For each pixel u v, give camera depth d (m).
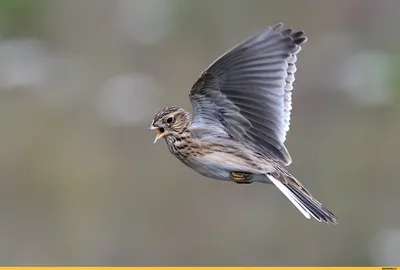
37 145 17.23
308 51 20.14
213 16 21.06
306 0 21.59
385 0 21.33
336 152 17.14
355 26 21.20
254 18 21.31
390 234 14.80
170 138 7.82
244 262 14.66
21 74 19.30
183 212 15.34
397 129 17.81
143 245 14.89
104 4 21.61
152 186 15.82
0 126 17.89
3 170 16.67
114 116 17.42
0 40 20.98
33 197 16.03
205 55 20.44
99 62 20.22
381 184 16.48
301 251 14.66
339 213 15.73
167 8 21.14
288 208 14.95
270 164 7.55
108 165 16.44
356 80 18.75
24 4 21.48
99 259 14.77
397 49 20.48
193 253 14.80
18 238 15.15
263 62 7.43
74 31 21.38
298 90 18.83
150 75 19.52
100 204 15.71
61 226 15.23
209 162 7.67
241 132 7.67
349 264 14.67
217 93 7.61
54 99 18.73
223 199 15.26
